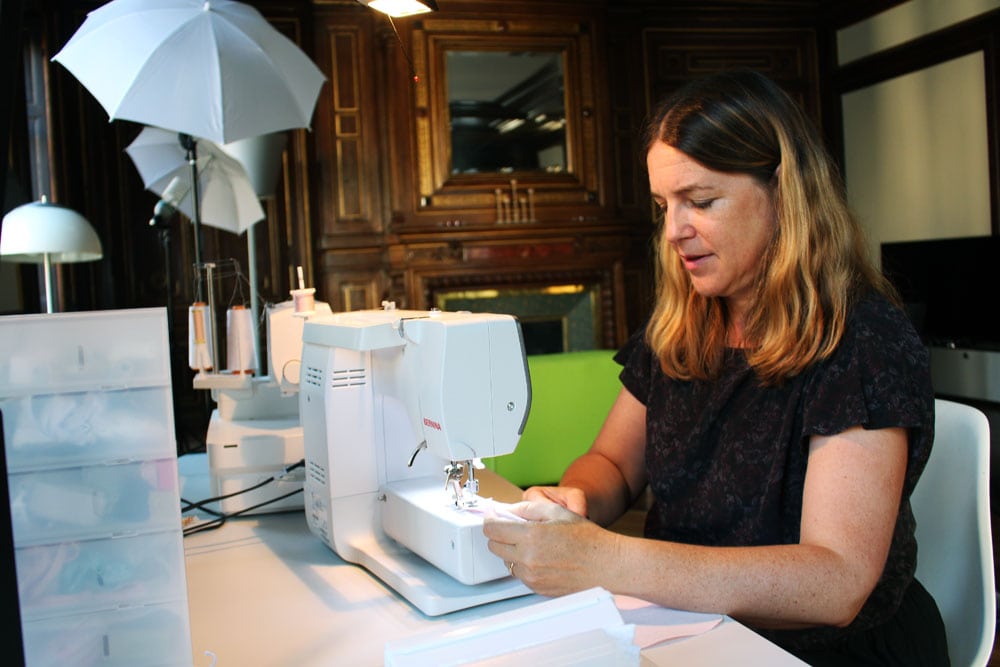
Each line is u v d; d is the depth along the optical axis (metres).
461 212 5.57
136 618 0.80
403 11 1.32
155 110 2.15
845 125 6.25
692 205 1.07
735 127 1.03
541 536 0.96
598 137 5.79
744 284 1.11
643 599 0.94
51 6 4.79
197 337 1.68
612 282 5.89
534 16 5.61
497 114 5.62
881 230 6.01
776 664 0.82
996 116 4.98
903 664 1.05
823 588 0.90
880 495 0.95
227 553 1.32
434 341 1.10
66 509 0.78
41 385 0.77
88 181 5.01
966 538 1.16
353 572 1.22
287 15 5.34
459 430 1.09
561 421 2.85
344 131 5.50
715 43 6.20
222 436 1.53
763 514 1.07
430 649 0.69
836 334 1.01
